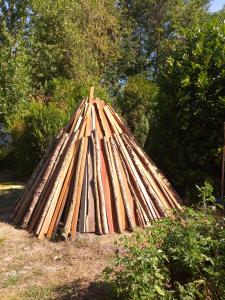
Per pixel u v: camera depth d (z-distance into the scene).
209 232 2.58
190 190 4.64
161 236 2.57
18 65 8.62
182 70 4.59
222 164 4.38
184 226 2.64
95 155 4.04
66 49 11.02
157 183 4.29
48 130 6.60
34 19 10.58
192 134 4.56
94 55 12.77
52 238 3.75
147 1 16.91
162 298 2.25
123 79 16.19
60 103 7.74
